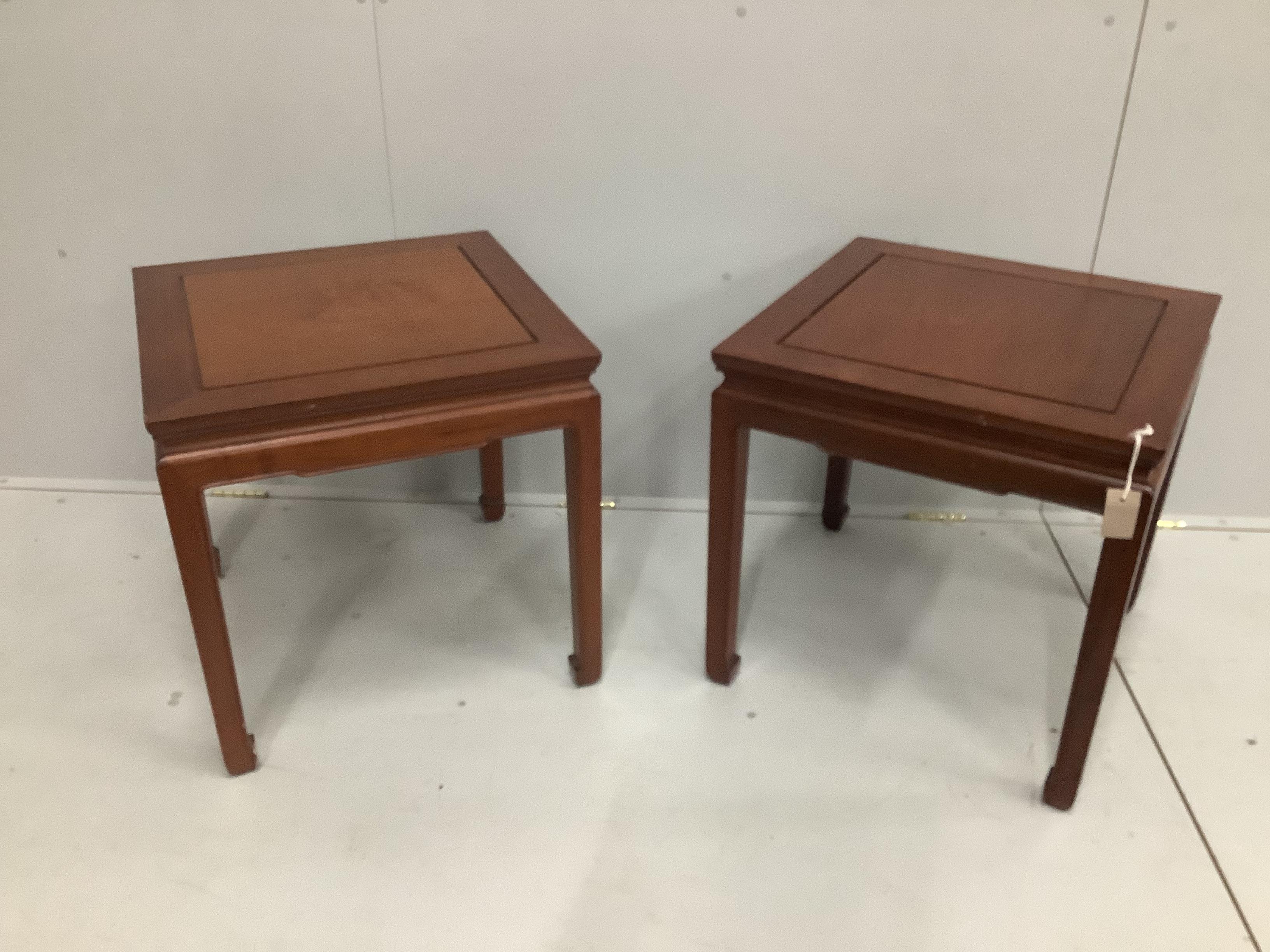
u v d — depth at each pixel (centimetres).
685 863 101
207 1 121
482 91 125
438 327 104
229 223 135
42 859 101
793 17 119
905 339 102
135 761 112
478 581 139
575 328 104
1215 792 108
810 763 112
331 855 102
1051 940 94
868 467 151
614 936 94
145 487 156
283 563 142
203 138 129
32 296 141
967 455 94
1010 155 126
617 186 131
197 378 94
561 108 126
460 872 100
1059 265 133
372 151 129
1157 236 129
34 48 124
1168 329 103
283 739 115
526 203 132
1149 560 142
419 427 97
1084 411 89
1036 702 120
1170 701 120
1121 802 107
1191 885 99
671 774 110
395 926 95
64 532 147
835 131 126
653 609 134
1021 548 145
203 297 111
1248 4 115
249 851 102
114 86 126
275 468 95
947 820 105
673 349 142
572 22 121
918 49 120
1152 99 121
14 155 130
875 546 146
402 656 126
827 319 106
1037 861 101
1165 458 87
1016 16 118
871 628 131
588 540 110
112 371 147
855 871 100
